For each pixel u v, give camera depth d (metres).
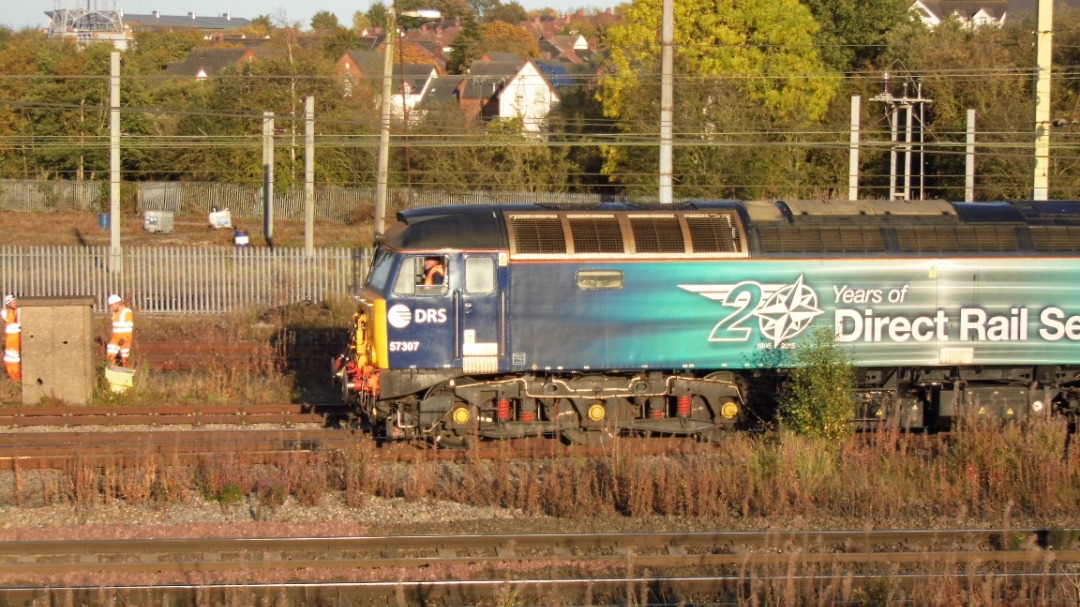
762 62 83.50
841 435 28.05
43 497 24.75
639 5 87.44
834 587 19.33
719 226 29.33
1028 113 72.94
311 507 24.44
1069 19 87.31
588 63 126.94
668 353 29.05
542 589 19.88
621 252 28.73
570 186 96.94
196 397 35.31
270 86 103.69
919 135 81.56
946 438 29.88
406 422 29.27
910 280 29.59
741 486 25.12
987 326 29.86
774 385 30.30
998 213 30.47
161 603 19.33
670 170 39.03
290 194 101.00
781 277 29.20
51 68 107.25
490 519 23.97
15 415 32.06
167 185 102.62
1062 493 25.08
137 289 54.03
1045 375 30.66
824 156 84.31
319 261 54.94
